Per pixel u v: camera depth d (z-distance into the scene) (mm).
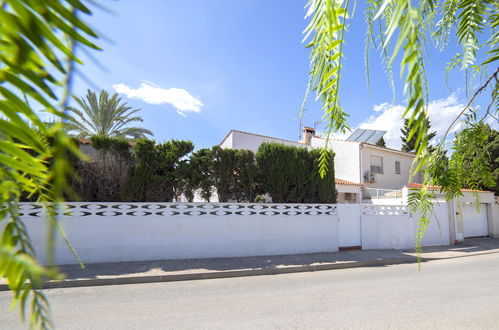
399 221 10344
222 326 3666
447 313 4098
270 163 9055
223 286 5555
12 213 430
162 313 4086
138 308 4289
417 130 417
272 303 4527
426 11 1292
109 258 7117
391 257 8422
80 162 7359
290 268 6934
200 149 8750
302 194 9211
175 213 7801
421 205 1265
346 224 9727
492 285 5668
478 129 1289
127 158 8188
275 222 8633
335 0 623
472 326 3662
